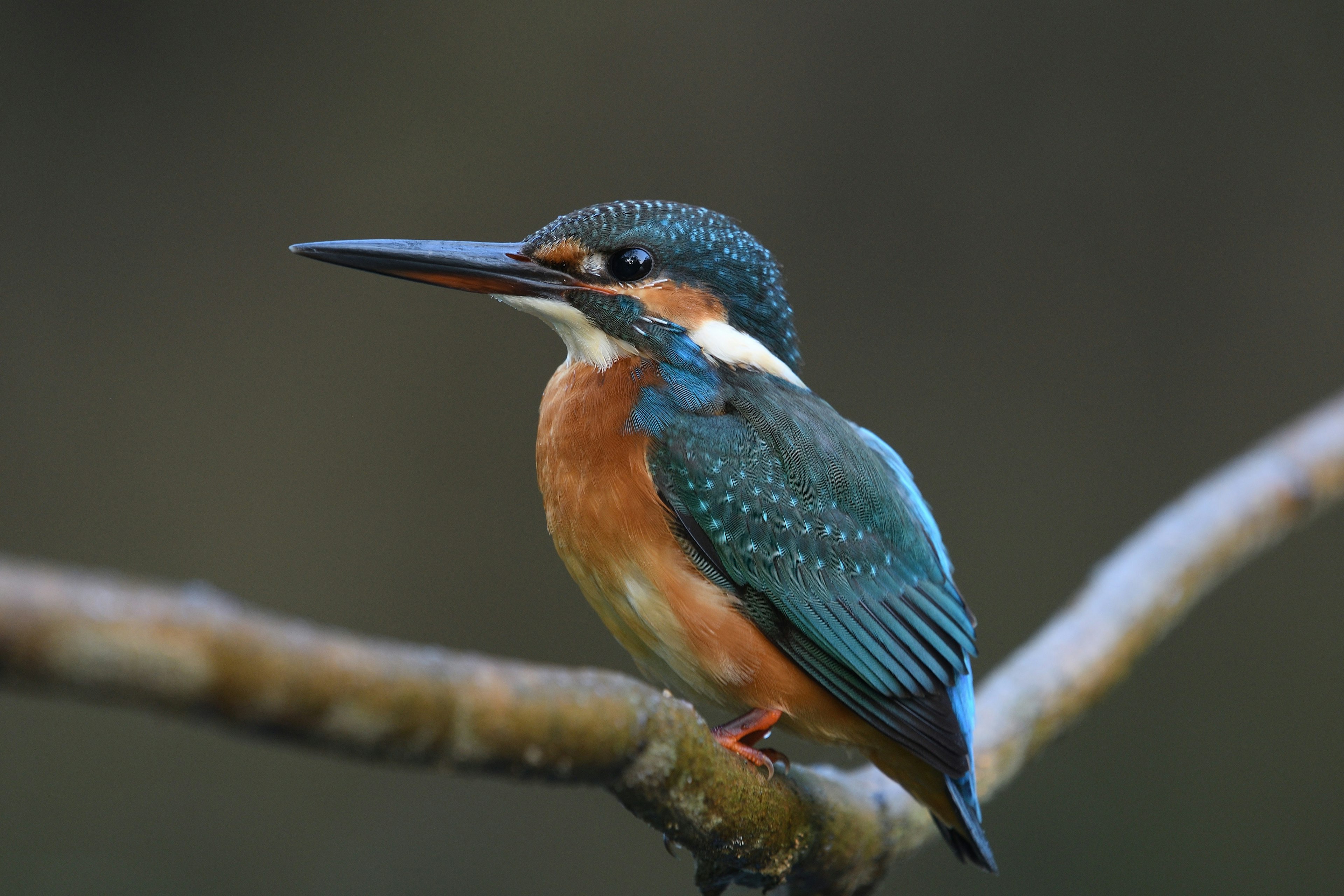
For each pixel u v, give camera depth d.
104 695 2.25
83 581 2.24
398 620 13.08
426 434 13.49
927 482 13.59
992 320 13.86
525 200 13.85
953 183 13.93
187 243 13.49
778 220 13.92
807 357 13.75
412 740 2.72
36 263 13.22
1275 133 13.72
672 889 11.00
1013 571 13.34
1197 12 13.72
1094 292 13.83
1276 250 13.72
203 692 2.34
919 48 13.98
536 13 13.93
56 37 13.31
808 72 14.04
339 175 13.72
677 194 13.91
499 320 13.67
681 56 14.02
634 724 3.49
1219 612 12.90
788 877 5.11
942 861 11.33
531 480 13.45
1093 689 6.44
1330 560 12.95
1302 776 12.15
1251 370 13.68
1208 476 13.56
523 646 13.10
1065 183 13.88
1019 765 6.11
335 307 13.60
